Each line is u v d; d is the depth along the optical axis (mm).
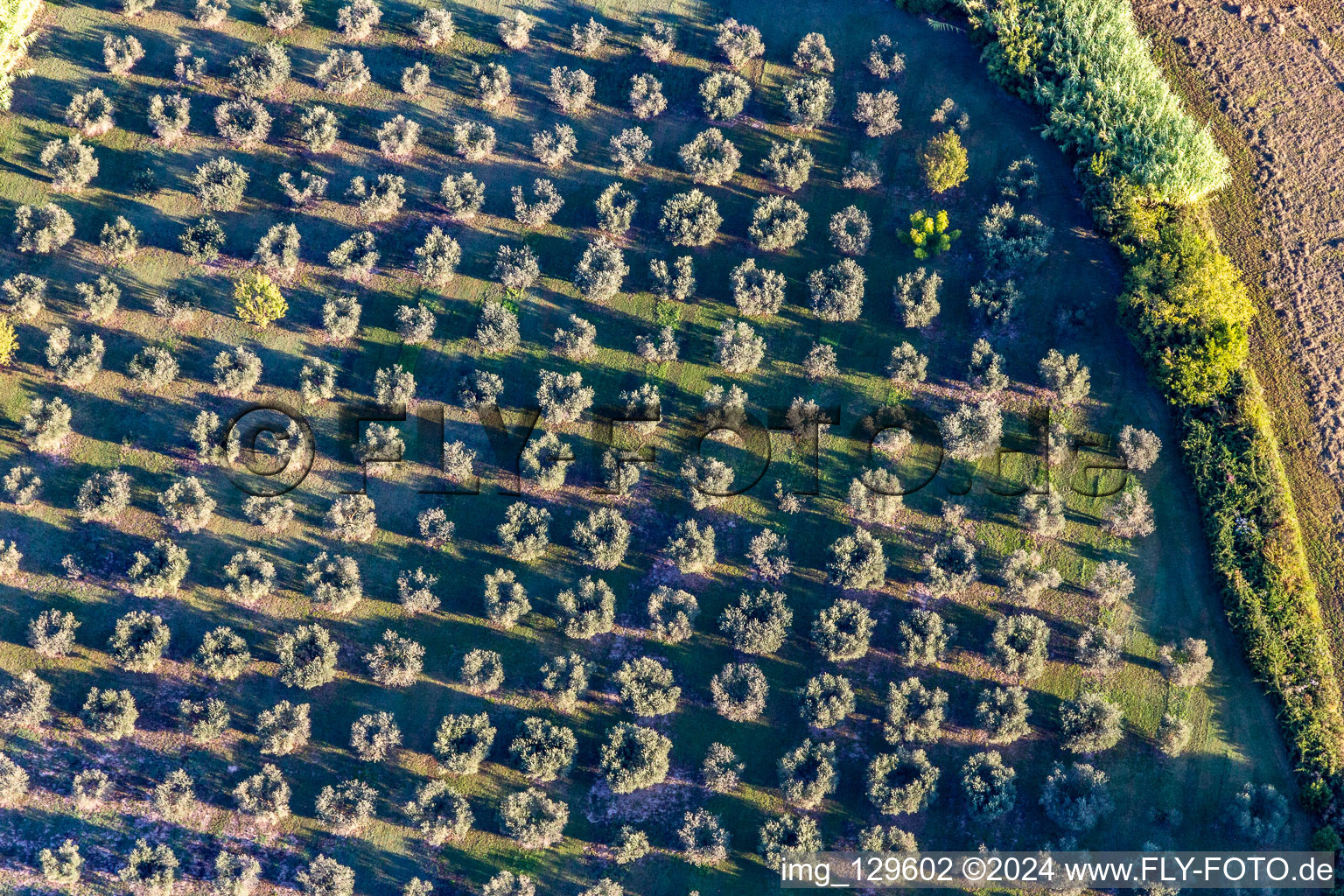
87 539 56219
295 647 54219
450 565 56219
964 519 56562
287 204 61219
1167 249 57000
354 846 52812
